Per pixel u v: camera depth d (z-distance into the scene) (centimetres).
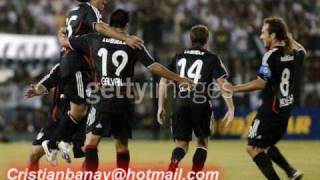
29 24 6969
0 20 6956
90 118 2791
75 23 2933
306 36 6488
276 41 2834
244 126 6234
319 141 6147
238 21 7025
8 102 6200
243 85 2841
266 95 2820
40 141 3052
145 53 2717
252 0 7275
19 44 6194
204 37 3092
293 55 2838
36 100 6212
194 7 7138
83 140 3084
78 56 3002
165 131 6184
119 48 2738
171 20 6669
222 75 3019
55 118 3056
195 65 3042
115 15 2750
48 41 6191
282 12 7244
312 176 3425
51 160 3027
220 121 6200
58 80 3084
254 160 2852
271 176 2819
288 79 2827
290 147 5372
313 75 6444
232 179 3291
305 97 6394
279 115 2809
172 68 3111
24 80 6156
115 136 2838
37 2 7194
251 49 6375
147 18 6316
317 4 7481
